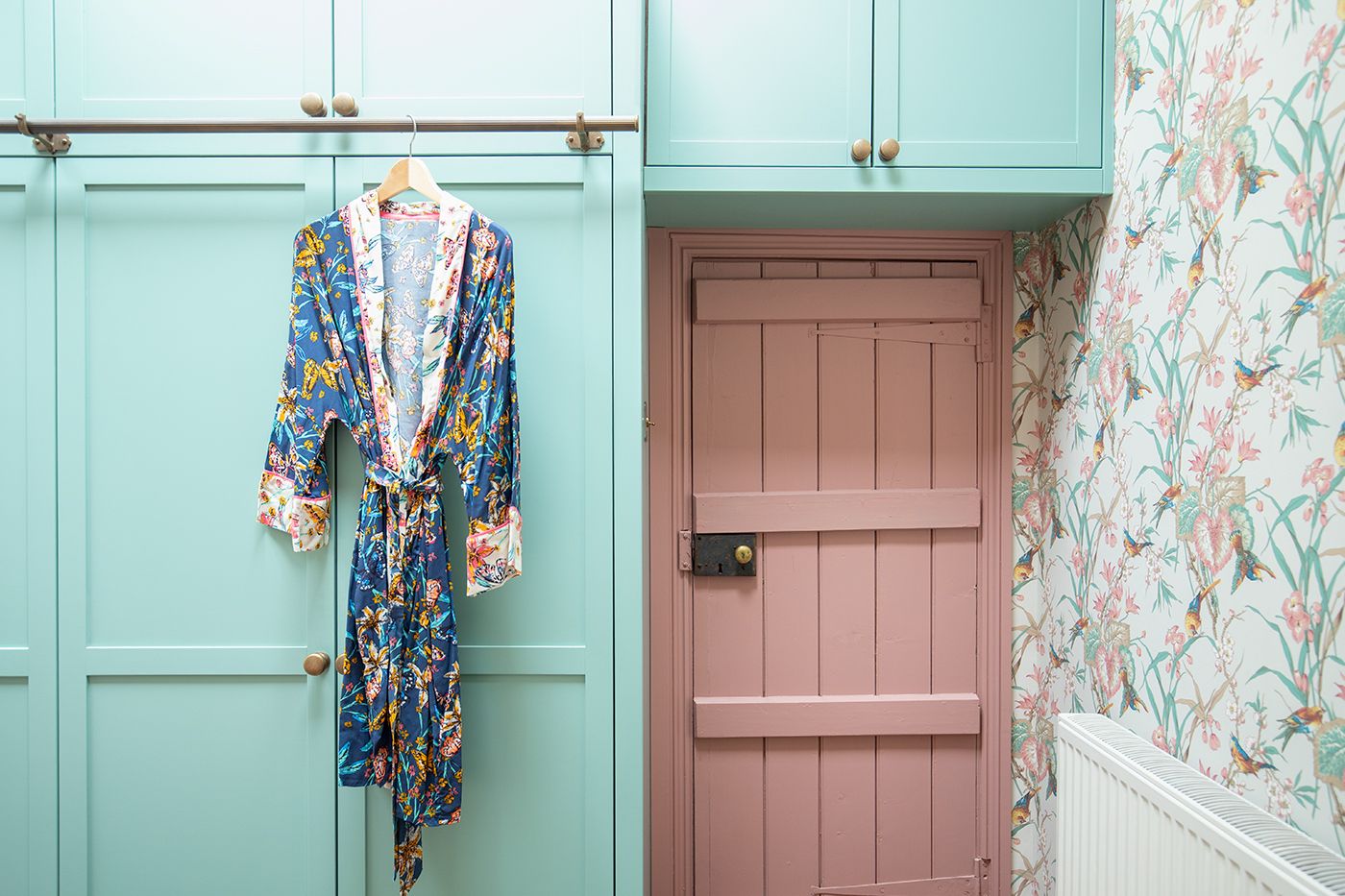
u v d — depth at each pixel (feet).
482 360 3.73
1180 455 3.86
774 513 5.55
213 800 4.01
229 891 4.01
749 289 5.50
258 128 3.71
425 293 3.94
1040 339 5.55
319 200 3.97
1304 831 3.05
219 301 4.00
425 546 3.74
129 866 4.00
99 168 3.94
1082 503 4.89
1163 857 3.37
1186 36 3.82
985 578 5.63
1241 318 3.41
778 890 5.65
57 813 3.97
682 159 4.49
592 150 3.93
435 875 4.00
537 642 4.00
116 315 3.99
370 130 3.73
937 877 5.70
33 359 3.95
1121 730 4.11
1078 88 4.52
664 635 5.57
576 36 3.97
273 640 4.01
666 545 5.56
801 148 4.50
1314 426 3.00
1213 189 3.60
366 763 3.77
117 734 4.00
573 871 4.01
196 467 4.01
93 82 3.95
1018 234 5.62
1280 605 3.18
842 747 5.66
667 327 5.53
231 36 3.96
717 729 5.57
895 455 5.64
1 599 3.98
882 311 5.55
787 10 4.50
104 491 3.99
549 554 4.00
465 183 3.97
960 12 4.51
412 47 3.96
